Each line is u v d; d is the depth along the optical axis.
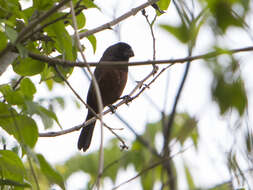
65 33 5.48
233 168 6.02
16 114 4.92
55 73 6.45
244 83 5.59
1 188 5.19
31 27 4.80
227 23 5.69
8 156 5.09
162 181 9.45
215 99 5.73
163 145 9.90
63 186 4.62
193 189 9.34
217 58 5.70
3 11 5.47
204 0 6.02
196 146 8.92
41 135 5.70
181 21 6.13
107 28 6.47
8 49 4.96
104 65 5.54
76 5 5.44
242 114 5.66
